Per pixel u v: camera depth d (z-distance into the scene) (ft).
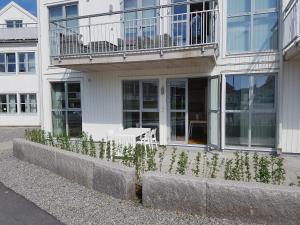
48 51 35.68
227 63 26.73
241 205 11.22
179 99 29.78
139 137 26.03
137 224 11.48
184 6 28.37
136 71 30.96
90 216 12.37
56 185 16.72
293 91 24.50
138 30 28.84
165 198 12.53
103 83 32.81
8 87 63.93
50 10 35.50
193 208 12.06
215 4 25.48
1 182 17.79
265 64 25.40
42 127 36.47
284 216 10.66
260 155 25.34
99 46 29.22
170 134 30.30
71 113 35.53
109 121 32.78
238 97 26.81
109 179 14.48
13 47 63.05
